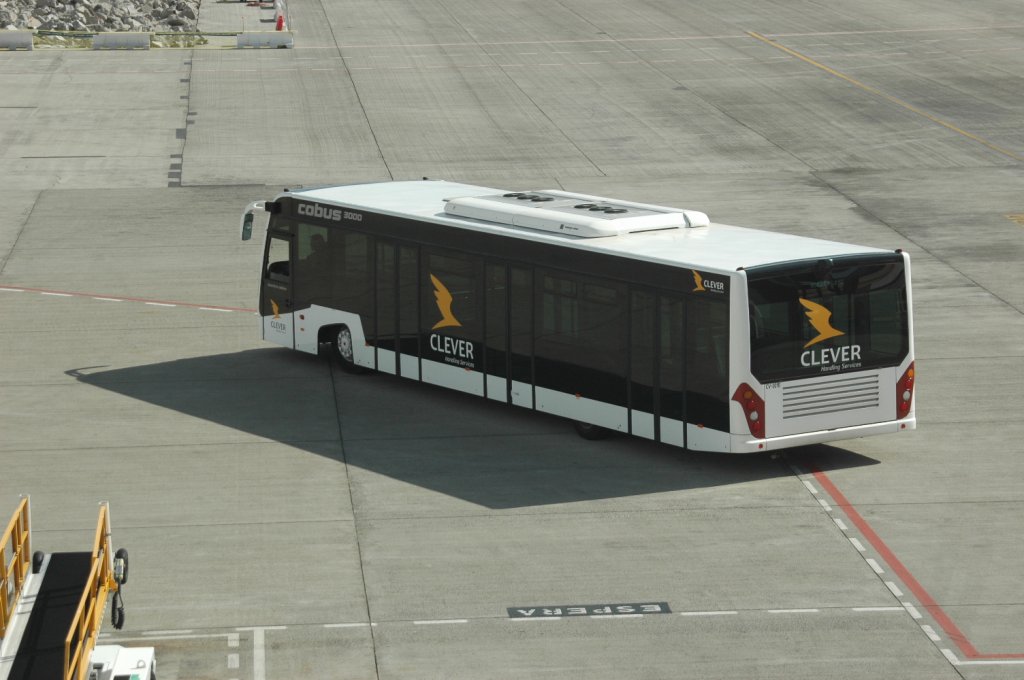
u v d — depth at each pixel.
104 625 26.53
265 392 42.44
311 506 33.03
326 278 44.66
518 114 89.88
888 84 98.94
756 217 66.06
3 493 33.81
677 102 93.38
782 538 31.02
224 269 57.81
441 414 40.44
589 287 37.03
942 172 76.50
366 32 117.38
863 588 28.34
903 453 36.81
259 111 89.81
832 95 95.44
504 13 127.12
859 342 35.12
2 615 20.69
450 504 33.16
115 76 99.12
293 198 45.59
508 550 30.33
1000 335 48.22
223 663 25.11
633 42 113.50
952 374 43.84
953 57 107.69
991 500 33.28
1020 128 86.50
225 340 48.38
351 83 98.06
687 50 110.50
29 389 42.44
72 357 45.94
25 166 76.19
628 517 32.28
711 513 32.56
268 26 119.00
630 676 24.61
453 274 40.66
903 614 27.11
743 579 28.78
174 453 36.81
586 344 37.38
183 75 99.88
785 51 110.19
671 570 29.25
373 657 25.38
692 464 36.09
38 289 54.66
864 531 31.42
